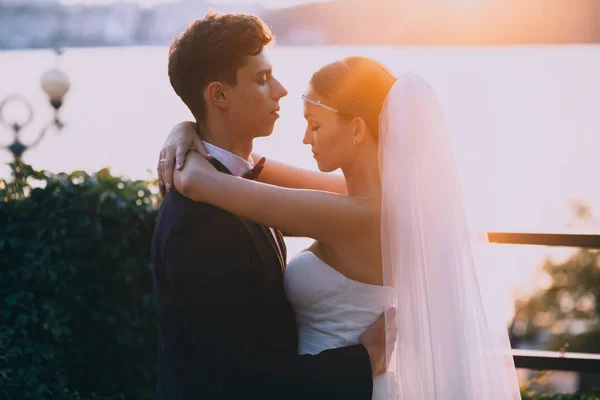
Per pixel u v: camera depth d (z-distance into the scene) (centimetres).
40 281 339
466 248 214
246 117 218
